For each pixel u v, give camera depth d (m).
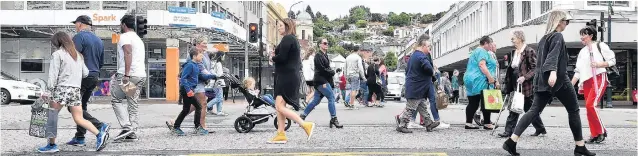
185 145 7.50
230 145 7.48
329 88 9.66
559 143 7.55
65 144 7.55
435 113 9.22
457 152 6.74
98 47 7.51
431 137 8.28
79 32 7.48
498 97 8.95
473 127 9.43
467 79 9.30
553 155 6.49
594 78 7.48
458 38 46.22
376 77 17.50
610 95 20.27
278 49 7.45
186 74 8.43
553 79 6.02
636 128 9.59
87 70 7.16
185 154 6.68
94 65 7.43
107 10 26.09
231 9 38.47
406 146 7.30
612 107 20.28
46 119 6.69
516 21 30.36
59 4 28.52
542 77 6.18
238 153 6.73
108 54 29.81
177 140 8.05
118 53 7.88
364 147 7.22
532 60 8.28
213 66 13.34
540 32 23.78
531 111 6.27
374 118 12.38
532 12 28.03
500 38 26.11
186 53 29.31
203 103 8.82
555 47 6.09
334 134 8.68
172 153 6.78
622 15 24.38
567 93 6.18
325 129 9.46
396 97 30.91
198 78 8.73
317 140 7.94
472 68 9.30
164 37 28.23
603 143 7.56
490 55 9.27
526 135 8.45
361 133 8.83
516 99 7.81
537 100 6.27
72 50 6.83
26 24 25.91
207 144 7.60
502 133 8.48
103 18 25.91
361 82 17.86
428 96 9.17
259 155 6.55
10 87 20.47
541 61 6.25
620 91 26.95
